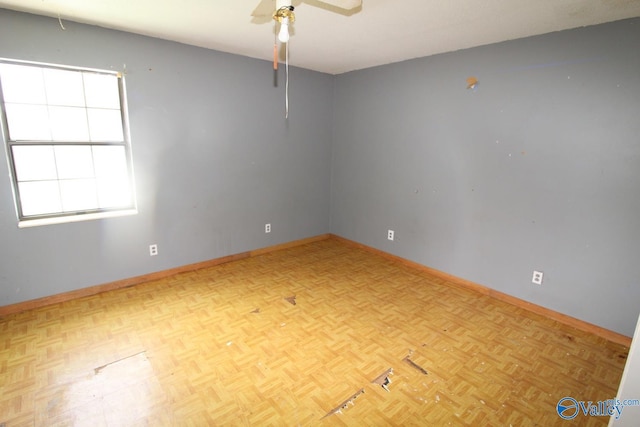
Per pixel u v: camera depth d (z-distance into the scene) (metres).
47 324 2.46
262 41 2.95
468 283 3.26
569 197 2.52
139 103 2.93
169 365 2.05
